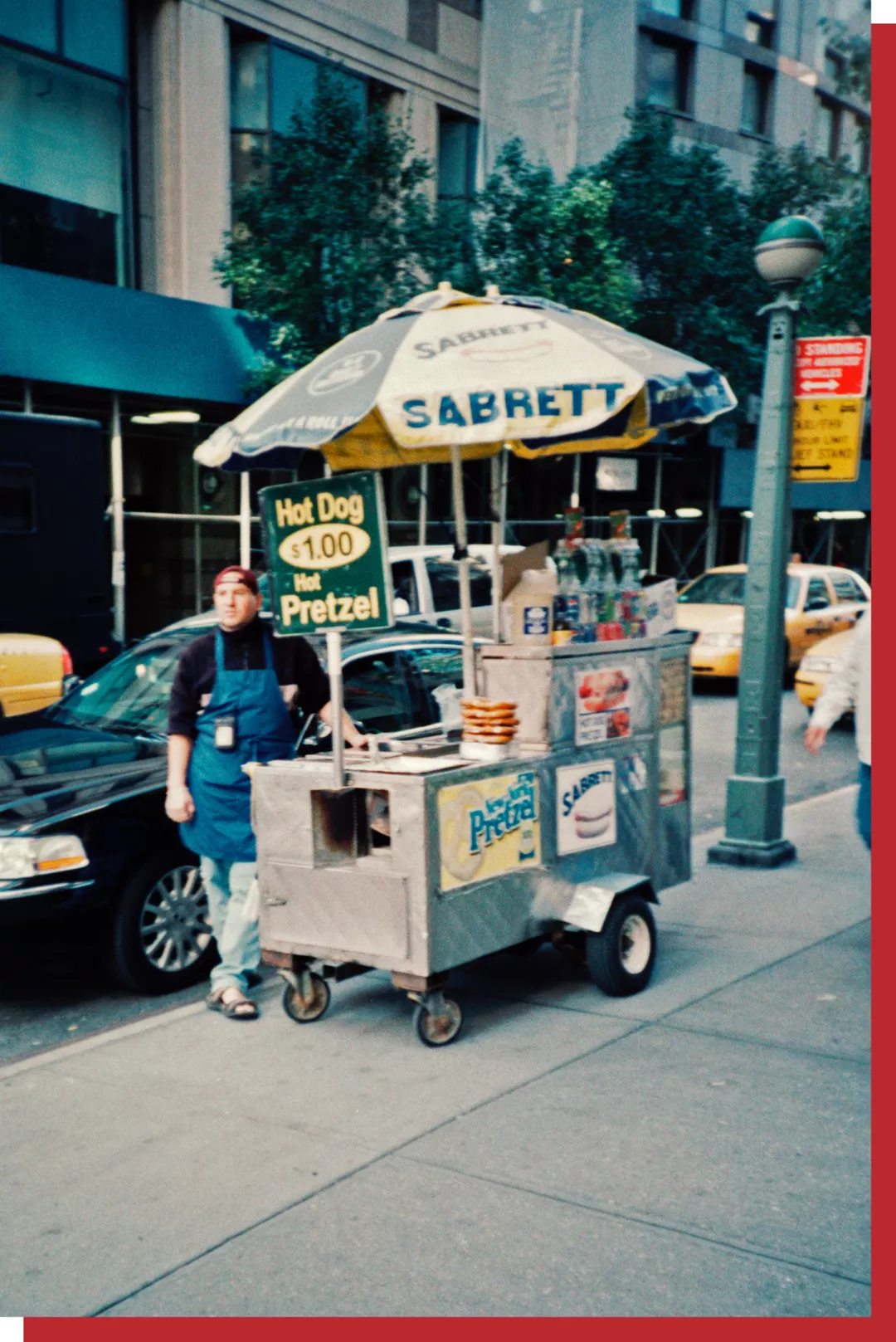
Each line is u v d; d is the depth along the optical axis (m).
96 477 12.30
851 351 6.92
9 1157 3.84
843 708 5.43
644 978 5.18
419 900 4.47
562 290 17.64
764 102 29.00
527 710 5.04
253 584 4.98
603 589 5.48
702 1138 3.78
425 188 20.50
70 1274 3.16
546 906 5.01
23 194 15.76
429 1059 4.50
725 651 16.19
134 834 5.48
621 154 20.50
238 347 16.52
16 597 11.52
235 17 17.66
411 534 20.44
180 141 17.25
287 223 16.31
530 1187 3.51
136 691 6.71
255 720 4.96
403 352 4.59
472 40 21.78
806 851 7.69
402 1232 3.29
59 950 5.36
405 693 6.54
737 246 20.67
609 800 5.32
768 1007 4.91
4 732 6.43
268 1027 4.91
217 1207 3.47
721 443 24.73
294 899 4.80
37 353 14.17
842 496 28.78
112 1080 4.43
